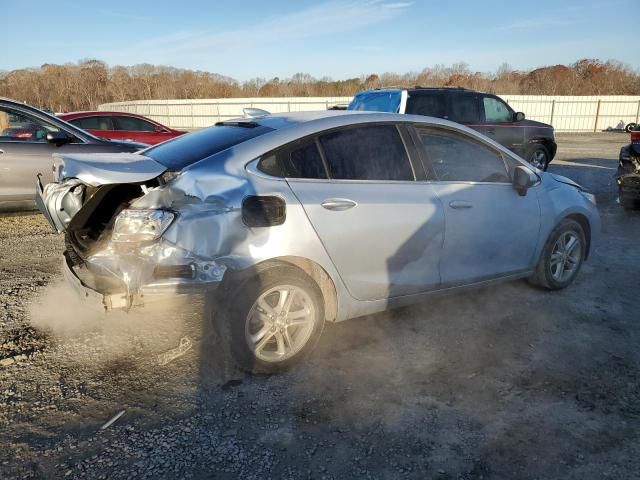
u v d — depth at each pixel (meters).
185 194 2.75
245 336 2.94
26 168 6.40
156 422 2.64
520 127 10.46
